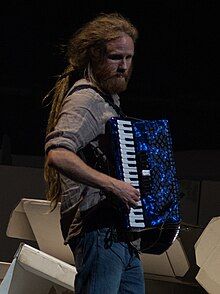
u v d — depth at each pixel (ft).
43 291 21.49
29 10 61.11
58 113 16.15
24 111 63.16
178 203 16.20
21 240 28.50
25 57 62.34
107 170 15.35
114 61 15.67
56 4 60.34
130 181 15.33
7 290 20.66
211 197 27.12
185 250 22.24
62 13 60.29
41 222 21.66
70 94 15.55
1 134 62.18
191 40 62.59
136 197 14.92
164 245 16.24
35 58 62.13
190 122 63.67
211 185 27.12
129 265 15.89
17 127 63.00
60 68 61.93
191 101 63.62
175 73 63.36
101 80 15.80
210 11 61.87
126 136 15.37
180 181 27.40
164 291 22.39
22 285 20.95
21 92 63.00
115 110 15.79
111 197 15.14
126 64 15.80
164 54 62.95
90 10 59.88
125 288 16.02
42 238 22.08
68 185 15.53
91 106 15.30
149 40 62.49
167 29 62.34
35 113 62.85
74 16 60.08
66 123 15.10
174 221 16.01
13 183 29.01
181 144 63.16
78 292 15.55
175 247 20.90
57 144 14.89
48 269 20.61
